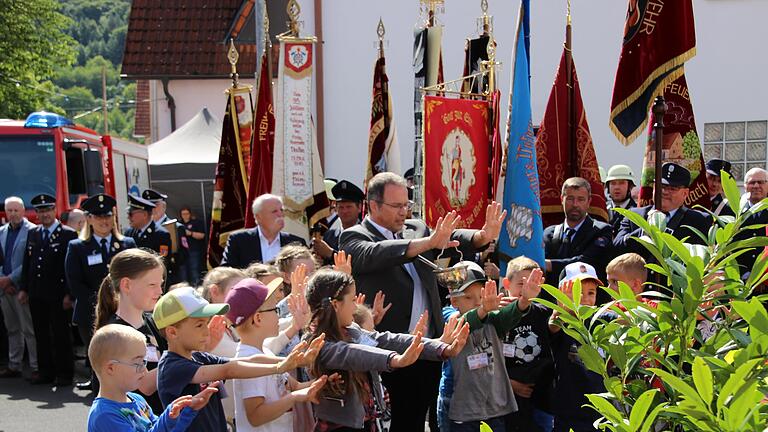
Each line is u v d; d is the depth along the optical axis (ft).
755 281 12.47
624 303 12.53
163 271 17.94
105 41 371.35
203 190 69.36
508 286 20.30
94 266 34.19
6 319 39.50
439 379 21.22
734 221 12.43
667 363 12.15
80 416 31.45
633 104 26.45
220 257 31.99
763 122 51.96
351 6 54.80
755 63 51.96
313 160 29.17
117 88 338.95
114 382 14.10
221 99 86.58
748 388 10.23
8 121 49.52
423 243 19.19
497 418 19.80
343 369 16.63
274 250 27.12
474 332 19.47
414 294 20.68
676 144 26.53
